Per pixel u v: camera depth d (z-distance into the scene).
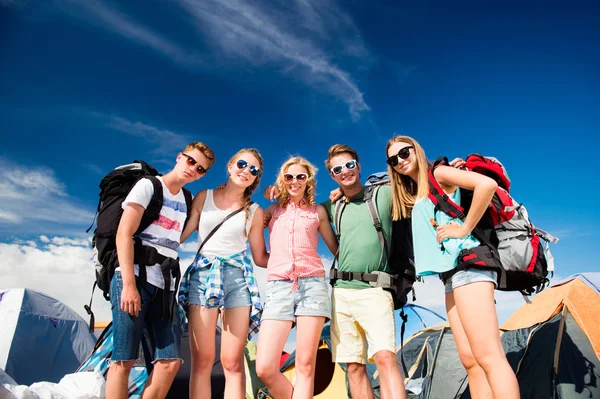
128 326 3.37
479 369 3.40
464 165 3.54
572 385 4.78
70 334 9.39
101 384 5.41
